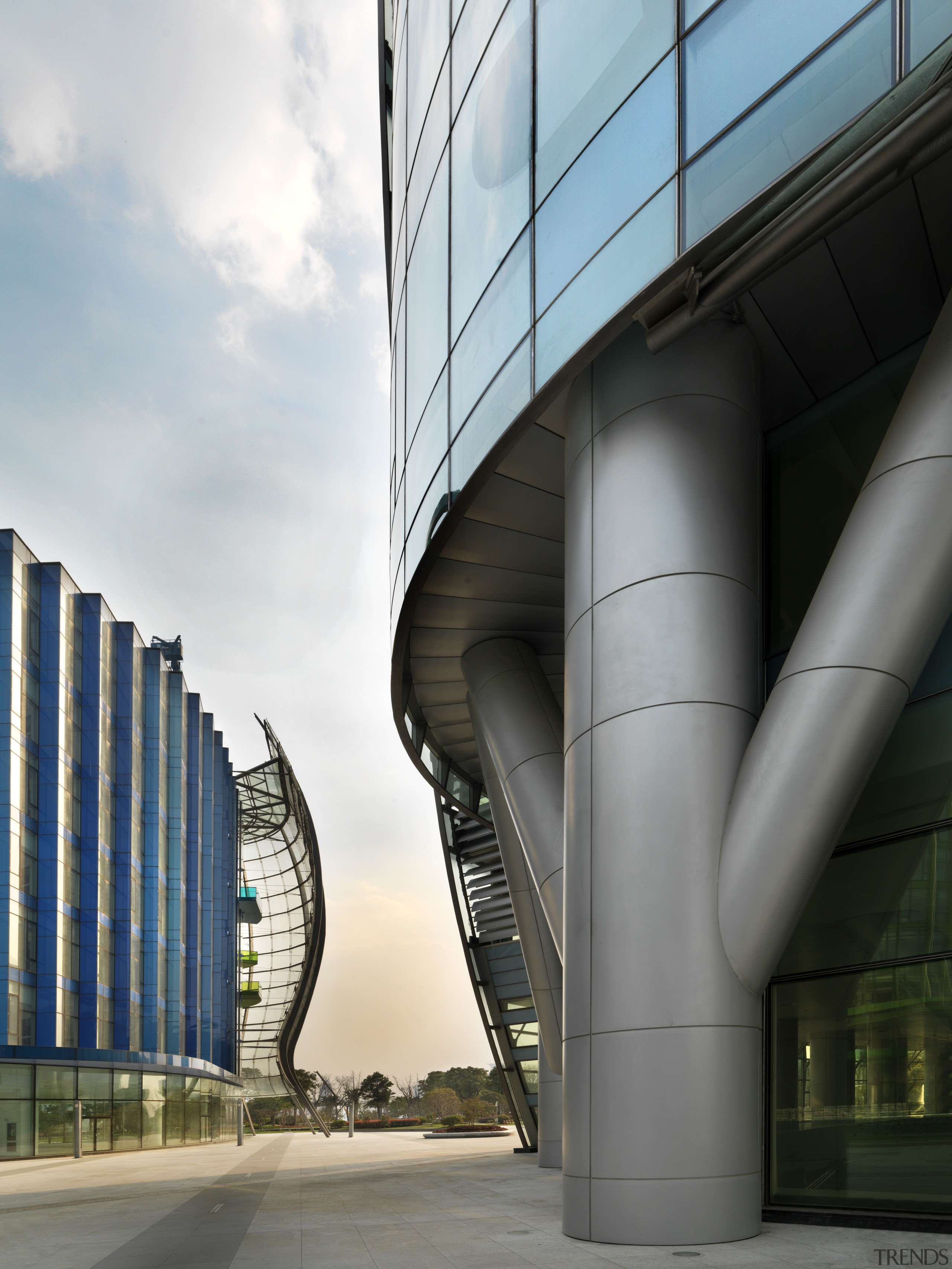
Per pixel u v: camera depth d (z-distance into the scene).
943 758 8.98
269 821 84.19
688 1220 7.72
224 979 67.56
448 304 12.85
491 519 12.77
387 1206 11.85
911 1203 8.43
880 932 9.17
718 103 8.37
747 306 9.73
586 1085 8.52
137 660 51.34
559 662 16.36
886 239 9.00
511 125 11.23
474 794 21.69
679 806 8.58
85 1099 38.09
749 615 9.24
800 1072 9.54
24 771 39.41
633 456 9.47
